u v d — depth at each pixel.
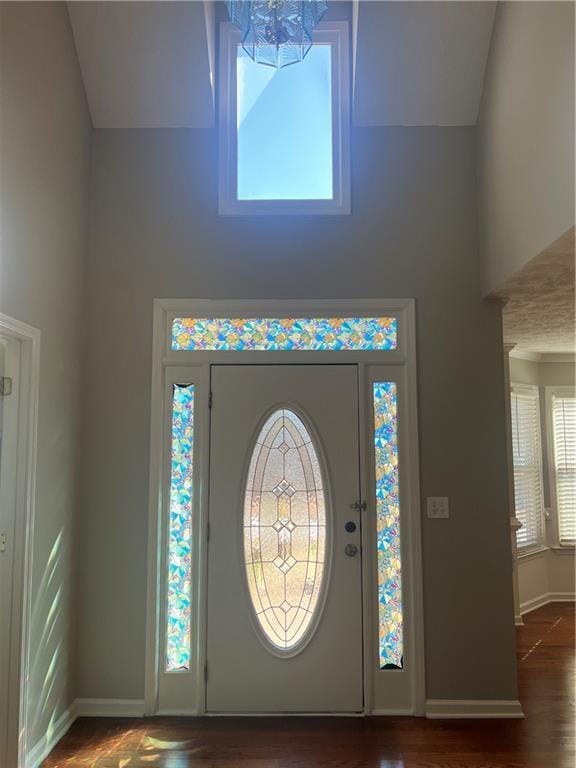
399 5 3.23
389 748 2.86
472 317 3.44
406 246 3.48
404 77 3.44
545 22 2.55
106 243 3.48
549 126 2.51
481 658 3.23
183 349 3.44
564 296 3.39
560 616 5.06
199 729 3.05
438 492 3.34
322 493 3.35
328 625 3.26
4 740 2.53
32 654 2.67
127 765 2.70
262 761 2.74
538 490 5.61
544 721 3.14
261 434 3.40
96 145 3.54
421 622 3.25
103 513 3.32
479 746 2.88
